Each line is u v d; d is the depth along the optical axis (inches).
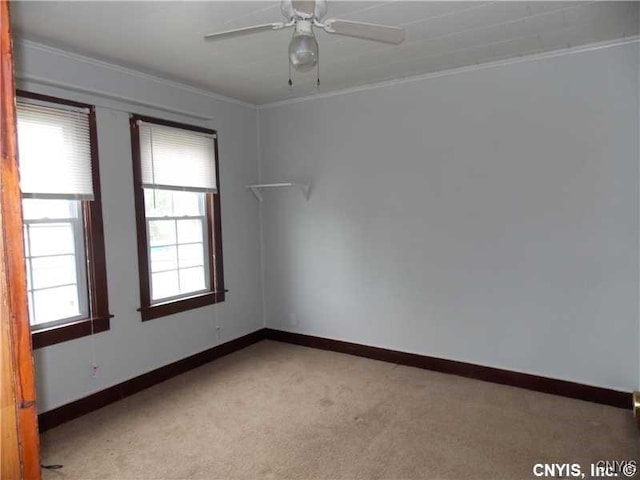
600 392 122.7
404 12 97.5
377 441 105.0
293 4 70.9
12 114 24.4
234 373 150.4
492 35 111.8
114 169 130.5
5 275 23.8
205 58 124.3
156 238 147.1
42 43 111.0
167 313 146.6
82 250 124.9
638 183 114.9
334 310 170.6
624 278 118.2
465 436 106.3
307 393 132.9
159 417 119.4
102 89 126.6
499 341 137.4
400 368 152.5
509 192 132.6
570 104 122.0
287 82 149.5
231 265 172.6
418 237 149.7
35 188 111.1
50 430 113.3
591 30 109.3
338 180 165.2
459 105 138.9
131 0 88.4
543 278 129.3
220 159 167.0
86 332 123.4
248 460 98.4
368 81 151.5
